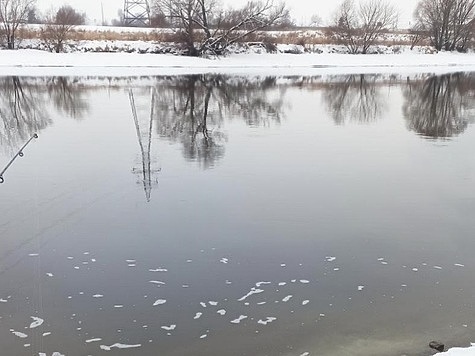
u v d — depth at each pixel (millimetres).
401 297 5910
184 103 22141
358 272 6539
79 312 5625
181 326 5352
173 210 8688
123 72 36656
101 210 8688
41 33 44656
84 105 21172
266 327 5312
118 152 12852
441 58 52500
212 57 45094
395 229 7914
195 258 6930
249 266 6711
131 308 5703
